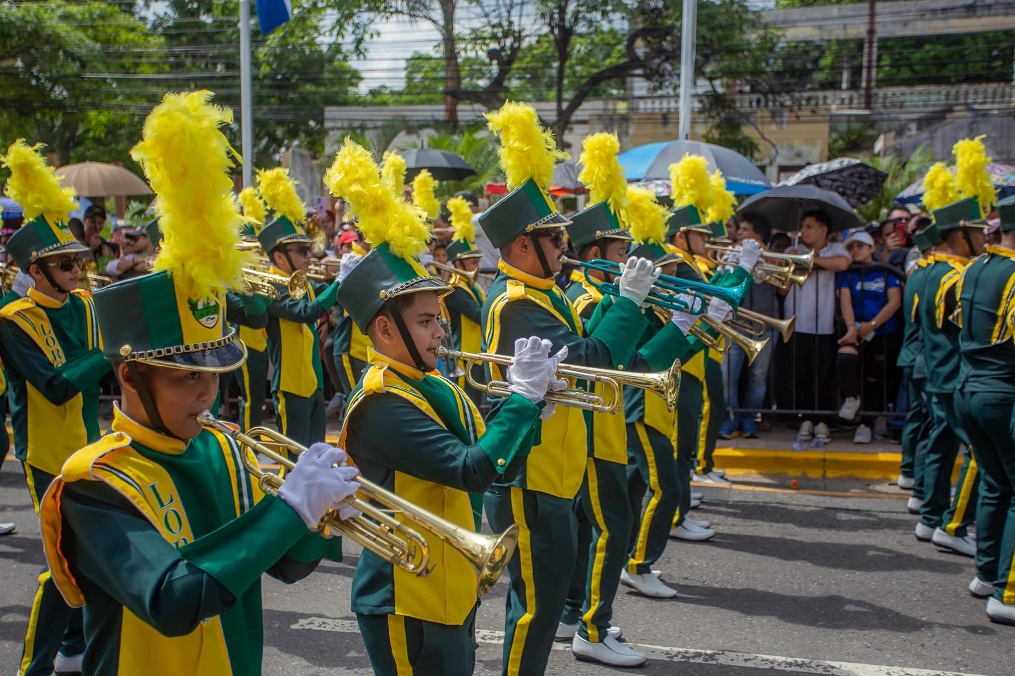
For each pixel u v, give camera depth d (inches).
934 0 880.9
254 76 817.5
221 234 84.0
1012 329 186.4
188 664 85.8
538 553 141.9
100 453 81.8
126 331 82.8
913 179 583.2
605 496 167.0
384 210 109.9
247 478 90.9
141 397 83.4
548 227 147.6
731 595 205.8
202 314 84.6
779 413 319.6
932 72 980.6
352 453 110.1
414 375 110.5
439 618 108.5
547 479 141.0
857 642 181.2
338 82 826.2
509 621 144.8
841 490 285.1
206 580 76.0
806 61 888.3
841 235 362.3
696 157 251.3
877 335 316.5
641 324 147.9
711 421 283.3
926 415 264.8
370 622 110.7
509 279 149.9
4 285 222.1
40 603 148.3
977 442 197.9
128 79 808.3
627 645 176.9
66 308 182.5
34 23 733.3
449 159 462.9
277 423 264.5
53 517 81.9
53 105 764.0
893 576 215.8
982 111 877.2
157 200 84.7
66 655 164.6
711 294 171.6
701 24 730.2
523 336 143.7
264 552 78.5
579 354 141.1
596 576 169.8
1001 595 189.6
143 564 76.5
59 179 184.2
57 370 171.2
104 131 869.2
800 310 316.8
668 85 796.6
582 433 147.7
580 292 185.2
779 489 285.6
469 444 111.3
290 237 266.5
